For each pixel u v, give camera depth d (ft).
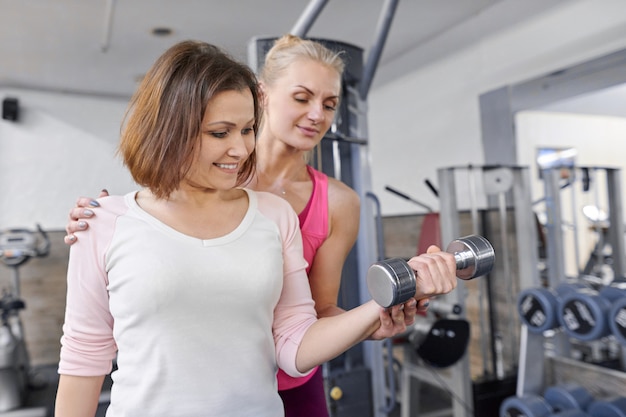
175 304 2.71
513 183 10.65
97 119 19.08
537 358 9.57
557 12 11.90
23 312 16.14
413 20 13.84
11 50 14.85
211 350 2.77
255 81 3.07
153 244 2.78
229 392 2.80
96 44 14.60
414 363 10.09
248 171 3.27
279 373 4.22
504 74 13.37
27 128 18.21
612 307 7.95
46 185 18.34
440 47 15.15
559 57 11.92
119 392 2.82
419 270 2.72
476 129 14.33
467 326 8.85
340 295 7.85
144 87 2.83
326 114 4.19
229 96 2.75
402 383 10.33
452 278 2.74
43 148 18.37
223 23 13.58
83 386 2.97
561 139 15.19
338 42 7.13
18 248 14.34
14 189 17.97
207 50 2.89
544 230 13.41
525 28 12.73
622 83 10.57
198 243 2.84
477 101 14.25
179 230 2.88
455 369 9.71
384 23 6.67
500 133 13.55
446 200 9.95
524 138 14.29
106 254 2.85
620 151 16.47
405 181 17.51
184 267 2.74
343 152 7.73
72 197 18.61
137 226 2.86
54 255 16.47
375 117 18.97
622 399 8.29
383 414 8.00
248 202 3.22
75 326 2.95
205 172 2.83
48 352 16.37
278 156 4.25
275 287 2.99
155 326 2.71
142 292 2.69
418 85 16.57
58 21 13.01
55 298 16.47
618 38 10.65
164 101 2.72
